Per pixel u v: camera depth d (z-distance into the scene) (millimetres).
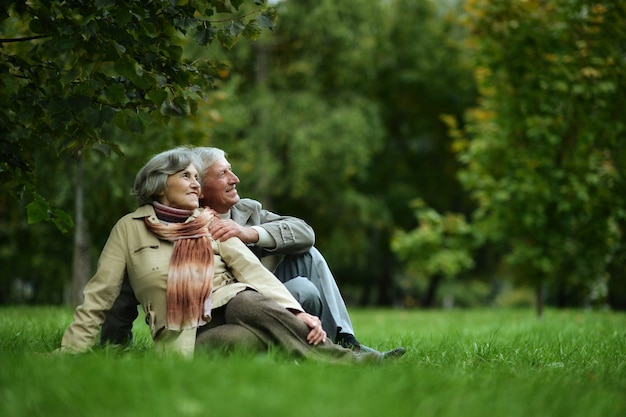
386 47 26609
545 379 4387
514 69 14438
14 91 6023
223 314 4953
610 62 13914
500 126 14805
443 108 31438
